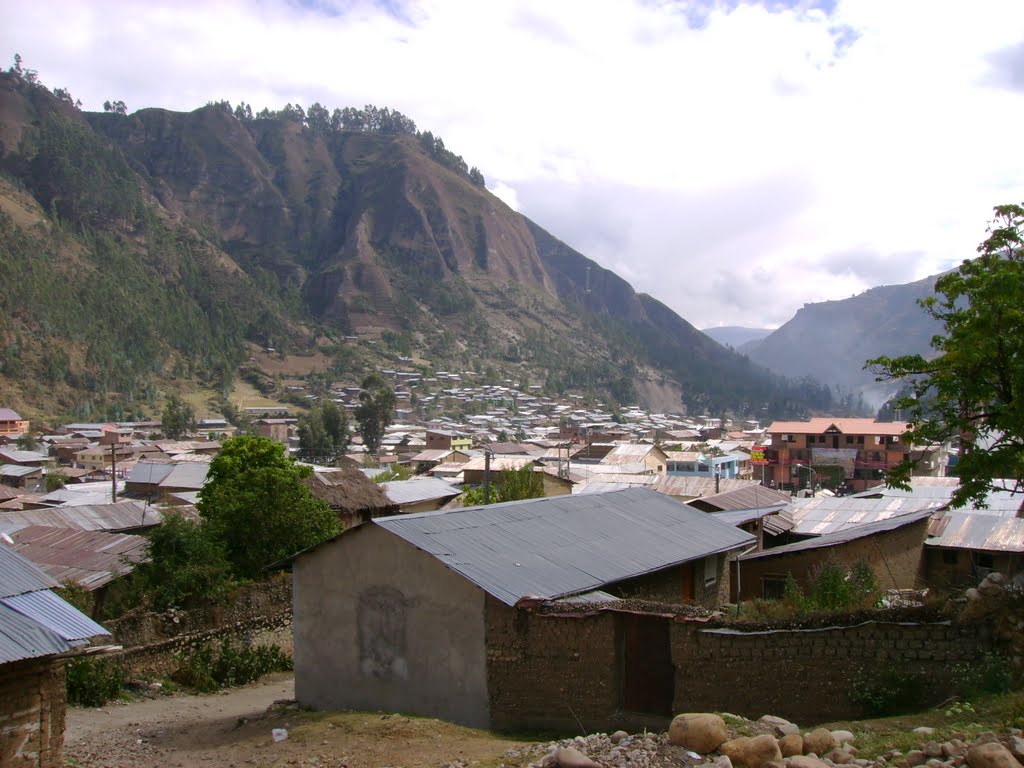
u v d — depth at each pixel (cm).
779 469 7531
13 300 13488
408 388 17838
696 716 816
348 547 1350
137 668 1703
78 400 12719
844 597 1370
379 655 1301
